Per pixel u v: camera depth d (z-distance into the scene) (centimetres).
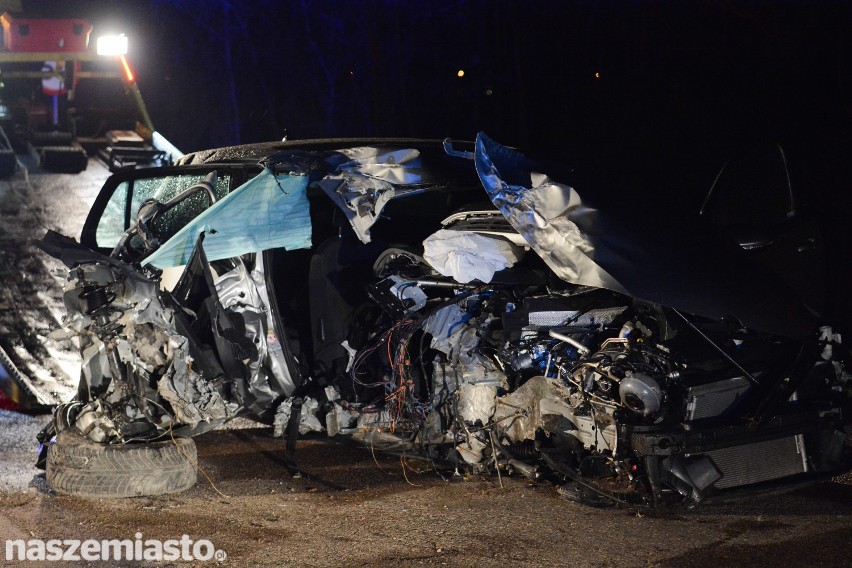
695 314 444
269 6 2780
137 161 1912
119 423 487
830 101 1096
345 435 542
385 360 522
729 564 385
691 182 652
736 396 459
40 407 690
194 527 433
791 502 474
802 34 1220
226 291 510
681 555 396
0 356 776
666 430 430
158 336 477
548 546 407
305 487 502
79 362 824
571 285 494
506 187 474
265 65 2828
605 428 457
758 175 564
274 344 511
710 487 441
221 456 569
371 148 559
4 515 448
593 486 464
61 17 2198
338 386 525
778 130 575
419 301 514
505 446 506
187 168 620
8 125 2208
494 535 422
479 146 492
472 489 499
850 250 838
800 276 527
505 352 492
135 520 443
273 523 440
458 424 509
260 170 569
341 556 395
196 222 484
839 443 486
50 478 486
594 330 481
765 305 463
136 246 633
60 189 1758
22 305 1015
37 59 2181
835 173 855
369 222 505
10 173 1872
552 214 462
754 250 518
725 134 771
